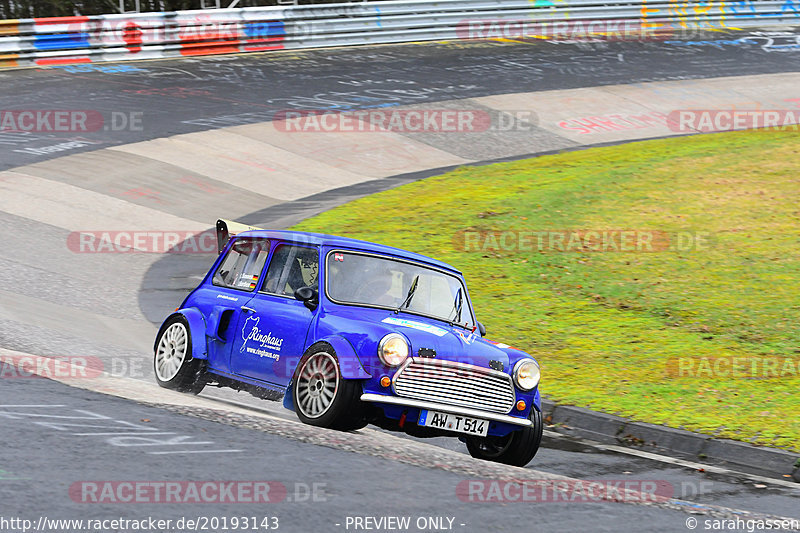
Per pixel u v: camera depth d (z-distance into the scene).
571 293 55.22
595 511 22.58
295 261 31.92
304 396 28.67
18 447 22.75
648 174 80.38
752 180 77.00
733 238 63.78
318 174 84.62
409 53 133.62
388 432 33.34
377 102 107.69
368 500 21.23
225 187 78.44
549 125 105.50
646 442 35.81
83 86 105.56
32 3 144.62
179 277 57.44
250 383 31.16
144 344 42.69
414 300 31.55
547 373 42.88
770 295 54.31
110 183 75.06
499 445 30.38
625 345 47.22
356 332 28.28
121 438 24.33
